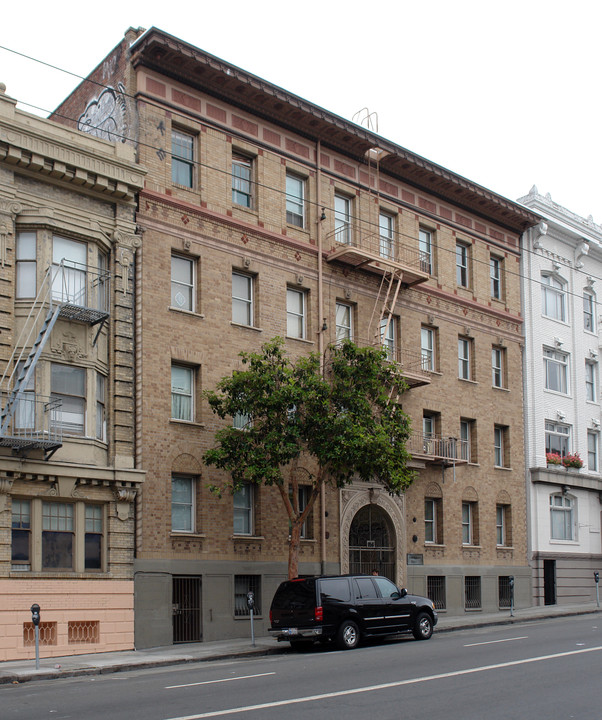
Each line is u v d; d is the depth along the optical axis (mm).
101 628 22688
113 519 23531
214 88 28047
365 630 21875
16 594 21266
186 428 25656
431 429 34156
